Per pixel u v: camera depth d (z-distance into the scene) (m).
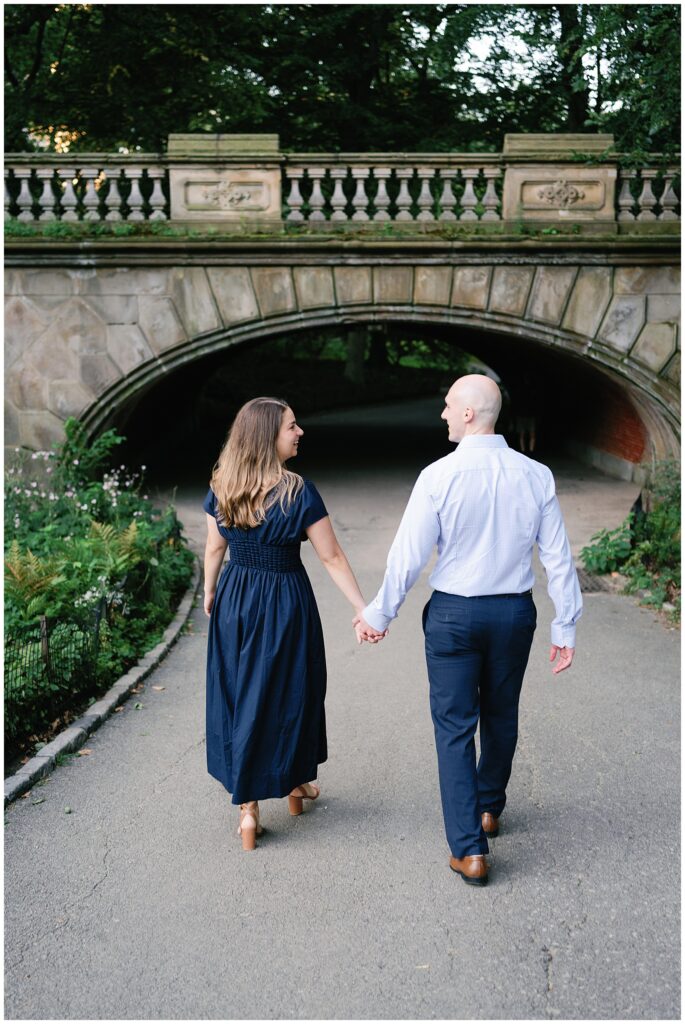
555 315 11.17
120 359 11.20
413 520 3.09
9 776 3.92
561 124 17.45
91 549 6.56
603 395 14.29
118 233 10.87
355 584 3.40
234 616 3.34
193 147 10.91
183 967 2.67
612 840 3.47
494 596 3.11
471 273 11.08
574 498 12.42
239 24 15.06
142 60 15.51
